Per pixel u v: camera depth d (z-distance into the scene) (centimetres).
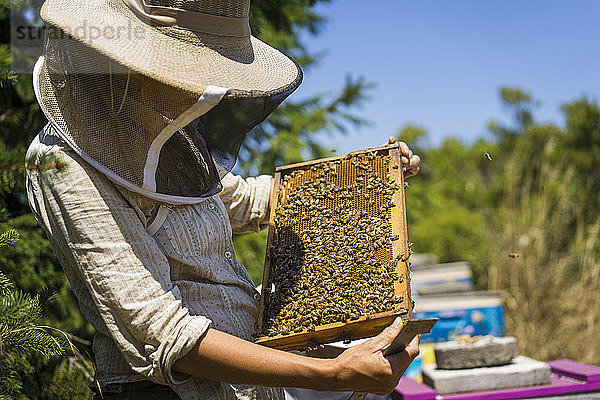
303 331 160
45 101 149
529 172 841
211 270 167
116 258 143
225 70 152
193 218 165
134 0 151
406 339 154
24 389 235
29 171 155
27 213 275
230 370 145
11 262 241
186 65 146
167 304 146
